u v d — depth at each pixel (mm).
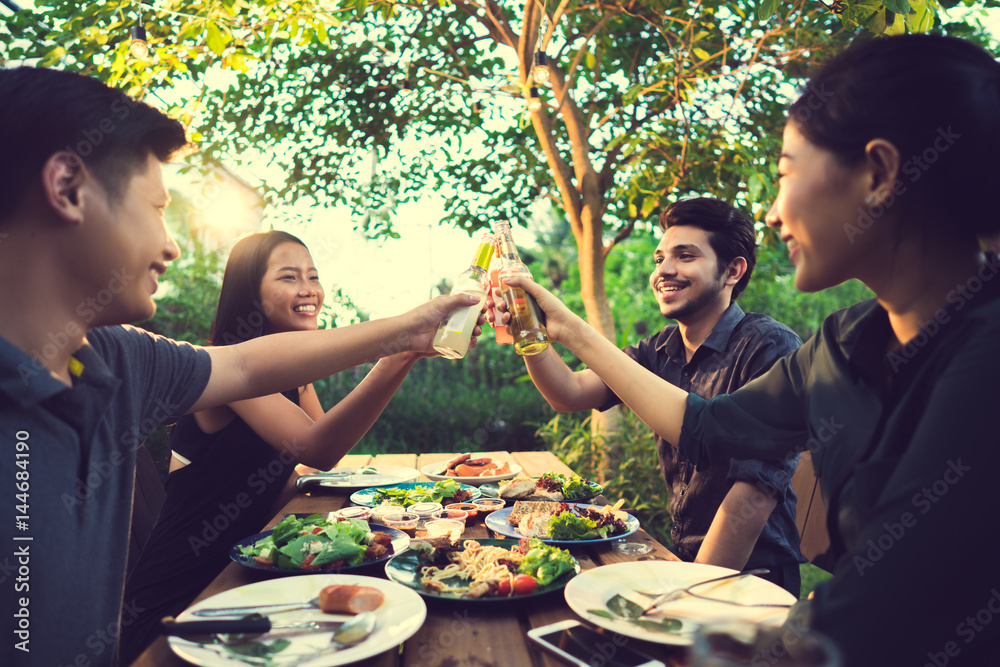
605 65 4184
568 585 1022
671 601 971
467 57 4219
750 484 1536
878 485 780
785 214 856
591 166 3902
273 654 817
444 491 1730
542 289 1441
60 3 3402
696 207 1927
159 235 913
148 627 1598
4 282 830
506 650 895
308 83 4246
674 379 2053
